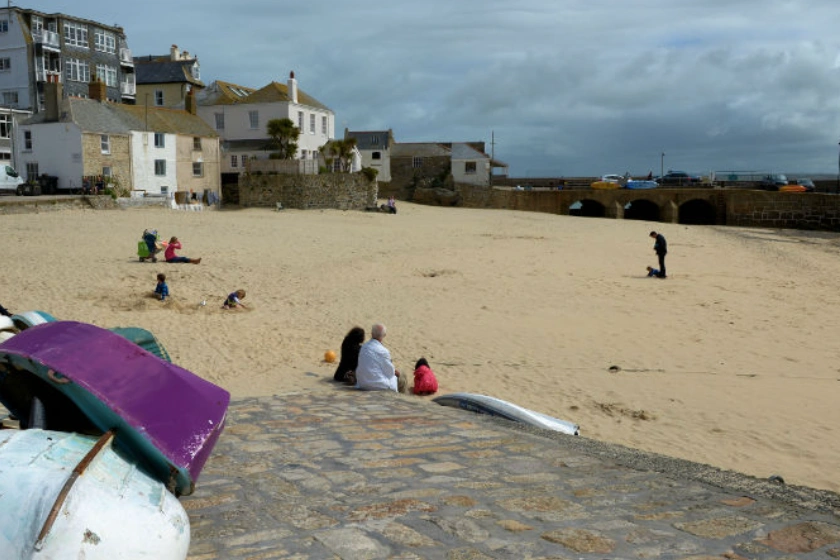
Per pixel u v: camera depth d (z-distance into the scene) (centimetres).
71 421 392
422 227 4775
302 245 3384
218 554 416
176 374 413
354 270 2694
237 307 1911
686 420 1101
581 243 4038
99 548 290
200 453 381
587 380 1332
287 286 2289
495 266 2933
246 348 1490
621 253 3559
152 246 2583
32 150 5081
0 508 288
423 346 1588
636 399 1212
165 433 375
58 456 329
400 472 594
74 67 6862
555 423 876
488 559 408
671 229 5375
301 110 6825
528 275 2708
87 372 380
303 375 1266
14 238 3028
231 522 471
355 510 494
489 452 664
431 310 2002
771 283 2650
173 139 5731
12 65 6612
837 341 1697
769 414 1138
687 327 1844
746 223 6794
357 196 6053
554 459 639
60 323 418
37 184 4731
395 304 2072
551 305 2122
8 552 276
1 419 531
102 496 311
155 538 313
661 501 517
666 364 1470
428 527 459
